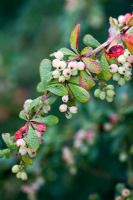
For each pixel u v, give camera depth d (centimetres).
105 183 83
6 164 73
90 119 72
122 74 41
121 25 43
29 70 104
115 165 76
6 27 118
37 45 107
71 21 87
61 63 41
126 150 66
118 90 73
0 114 100
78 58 41
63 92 41
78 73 41
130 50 40
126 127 67
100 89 44
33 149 40
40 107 42
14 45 111
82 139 71
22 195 78
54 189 81
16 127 98
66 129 76
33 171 72
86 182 83
